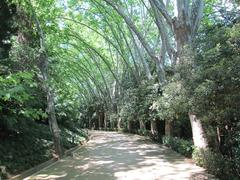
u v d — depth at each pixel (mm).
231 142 12672
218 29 11078
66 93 31000
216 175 12203
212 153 13359
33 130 20047
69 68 58281
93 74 56438
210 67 10188
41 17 22484
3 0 16375
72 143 25562
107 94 55250
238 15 11312
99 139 34250
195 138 15383
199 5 16750
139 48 29484
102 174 13672
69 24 37312
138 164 16078
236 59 9047
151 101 24062
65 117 30906
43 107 20641
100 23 35875
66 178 13086
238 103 9398
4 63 15445
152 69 31547
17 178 12828
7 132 16266
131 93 31188
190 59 11352
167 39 18938
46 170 15180
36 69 19328
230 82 9359
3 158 13734
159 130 29891
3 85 7094
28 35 20016
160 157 18422
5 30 17016
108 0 21953
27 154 15859
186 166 15016
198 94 10070
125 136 37562
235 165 11023
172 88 11727
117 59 45312
